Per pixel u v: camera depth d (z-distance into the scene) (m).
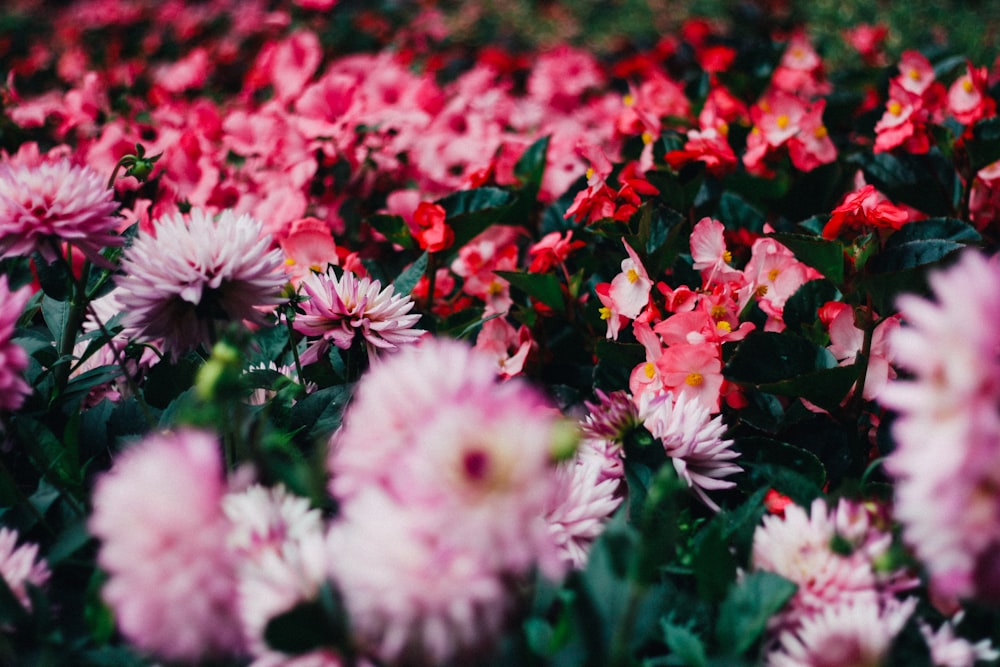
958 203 1.37
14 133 1.74
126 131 1.74
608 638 0.81
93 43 3.06
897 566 0.83
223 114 2.10
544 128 1.80
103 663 0.84
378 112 1.59
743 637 0.84
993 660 0.87
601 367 1.19
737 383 1.10
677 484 0.89
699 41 2.51
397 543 0.75
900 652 0.86
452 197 1.38
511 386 0.78
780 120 1.39
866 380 1.11
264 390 1.09
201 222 0.96
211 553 0.75
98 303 1.17
